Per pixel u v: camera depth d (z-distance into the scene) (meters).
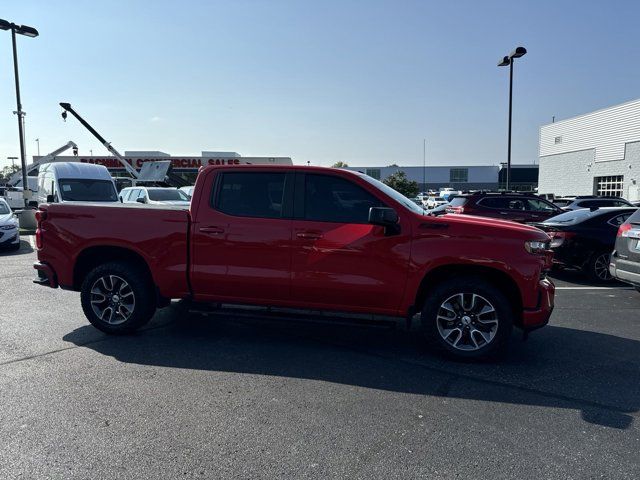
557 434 3.51
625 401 4.09
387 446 3.32
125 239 5.56
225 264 5.36
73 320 6.42
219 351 5.27
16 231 13.63
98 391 4.18
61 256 5.78
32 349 5.27
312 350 5.36
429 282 5.18
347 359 5.07
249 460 3.13
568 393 4.25
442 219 5.02
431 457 3.19
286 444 3.33
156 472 2.99
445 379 4.55
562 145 40.56
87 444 3.31
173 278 5.48
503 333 4.87
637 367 4.90
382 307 5.12
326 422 3.66
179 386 4.31
